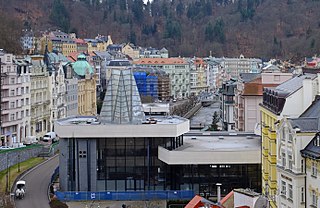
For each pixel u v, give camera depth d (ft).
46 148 609.83
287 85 366.63
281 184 299.79
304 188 279.49
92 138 434.71
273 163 335.26
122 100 451.94
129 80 457.27
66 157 437.58
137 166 440.86
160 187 439.22
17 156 543.80
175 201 411.95
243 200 241.55
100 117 459.32
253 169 424.05
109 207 407.44
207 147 442.09
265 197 256.11
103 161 440.04
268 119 358.43
